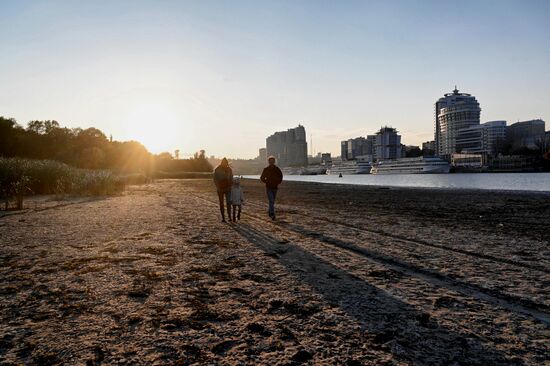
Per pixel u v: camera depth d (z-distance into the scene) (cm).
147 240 842
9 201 1850
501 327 363
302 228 1034
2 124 7769
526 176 11581
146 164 12662
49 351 313
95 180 2602
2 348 320
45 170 2492
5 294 465
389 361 294
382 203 1955
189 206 1722
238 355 306
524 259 654
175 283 512
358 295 459
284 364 290
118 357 303
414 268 593
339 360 296
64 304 430
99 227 1045
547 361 295
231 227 1052
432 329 358
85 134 11131
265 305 425
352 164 18900
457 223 1141
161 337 342
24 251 723
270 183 1237
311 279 530
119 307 420
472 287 493
